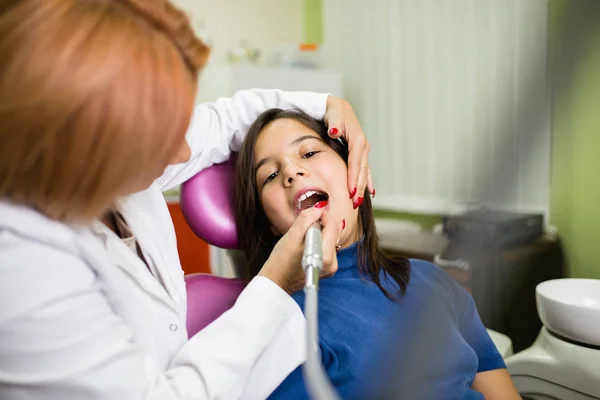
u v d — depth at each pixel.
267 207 0.78
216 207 0.81
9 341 0.40
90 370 0.41
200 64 0.44
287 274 0.57
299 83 1.87
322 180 0.75
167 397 0.45
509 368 0.68
